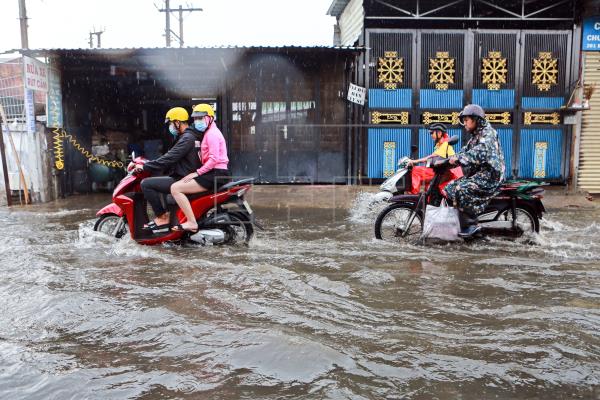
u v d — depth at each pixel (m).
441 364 3.11
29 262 5.53
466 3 11.46
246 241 6.37
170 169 6.23
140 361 3.19
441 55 11.30
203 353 3.27
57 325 3.77
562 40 11.20
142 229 6.32
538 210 6.45
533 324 3.73
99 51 10.38
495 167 6.03
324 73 11.61
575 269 5.26
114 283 4.75
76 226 7.95
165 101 16.25
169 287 4.62
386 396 2.75
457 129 11.42
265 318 3.87
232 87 11.66
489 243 6.44
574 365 3.10
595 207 9.91
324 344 3.38
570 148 11.40
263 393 2.79
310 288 4.57
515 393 2.79
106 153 13.05
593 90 11.21
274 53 11.16
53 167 11.27
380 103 11.42
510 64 11.30
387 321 3.81
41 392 2.82
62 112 11.52
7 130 10.84
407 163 7.54
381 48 11.29
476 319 3.85
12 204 10.59
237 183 6.23
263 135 11.77
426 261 5.58
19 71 11.27
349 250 6.12
